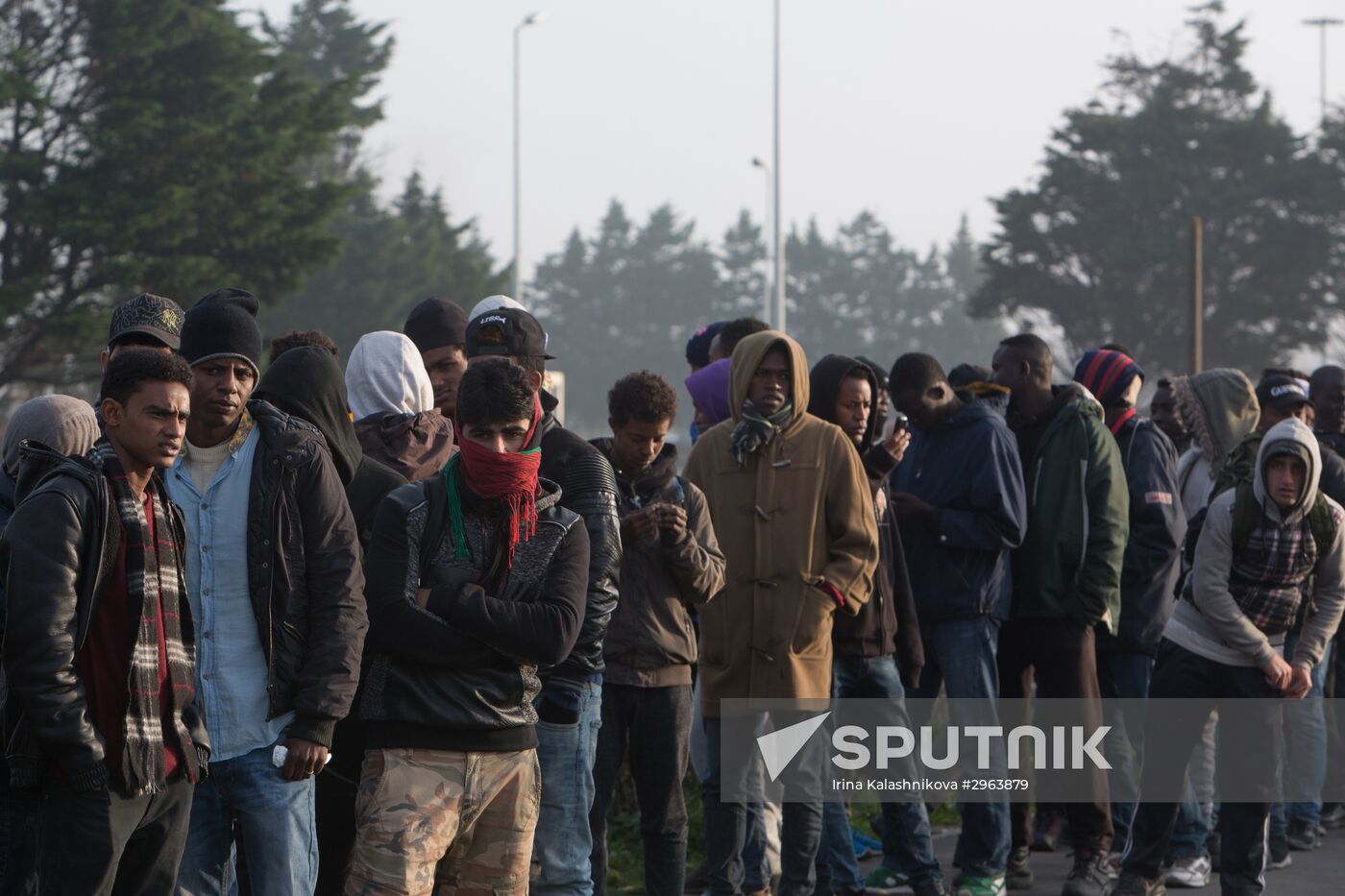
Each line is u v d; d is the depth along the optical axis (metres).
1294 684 18.64
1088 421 21.23
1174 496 23.36
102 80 125.44
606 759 16.56
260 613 12.29
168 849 11.72
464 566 12.44
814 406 20.16
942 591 20.50
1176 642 19.25
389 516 12.54
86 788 11.02
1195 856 21.72
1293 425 18.42
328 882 14.35
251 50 132.62
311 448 12.71
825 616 18.11
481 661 12.28
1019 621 21.56
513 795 12.66
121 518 11.38
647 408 16.66
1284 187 199.38
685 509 17.08
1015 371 21.94
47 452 11.59
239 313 12.65
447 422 15.69
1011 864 21.44
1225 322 197.12
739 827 18.25
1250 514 18.44
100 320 115.56
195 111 129.62
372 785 12.34
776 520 18.20
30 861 13.56
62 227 115.44
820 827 18.27
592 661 14.90
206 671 12.17
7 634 10.91
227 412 12.45
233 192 127.81
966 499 20.41
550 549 12.69
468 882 12.80
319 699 12.13
